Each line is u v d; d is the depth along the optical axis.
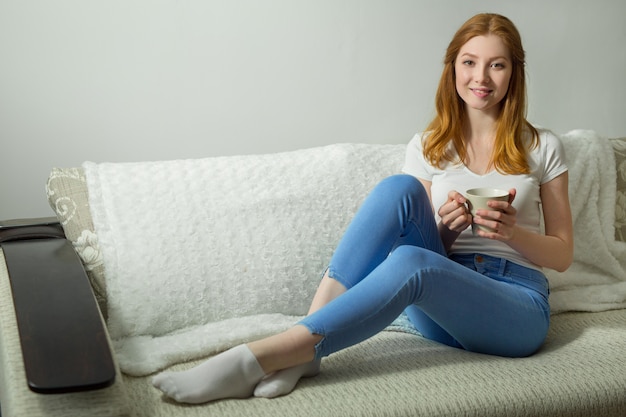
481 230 1.71
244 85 2.45
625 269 2.23
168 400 1.48
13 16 2.15
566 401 1.54
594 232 2.17
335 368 1.66
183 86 2.37
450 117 1.96
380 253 1.70
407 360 1.70
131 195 1.89
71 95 2.24
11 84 2.18
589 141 2.23
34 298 1.45
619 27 2.87
